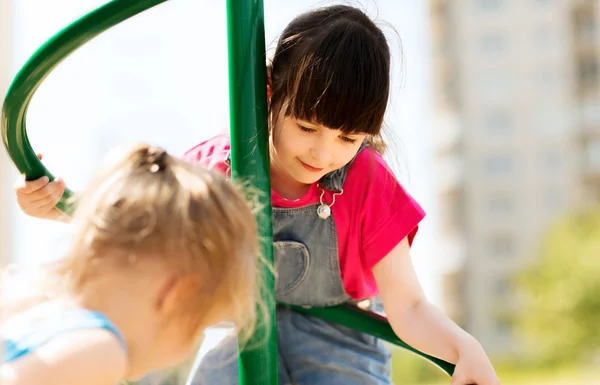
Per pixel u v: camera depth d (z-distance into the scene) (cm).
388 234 134
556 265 1675
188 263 87
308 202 133
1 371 80
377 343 146
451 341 125
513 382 1468
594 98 2303
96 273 88
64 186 121
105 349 82
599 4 2284
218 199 91
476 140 2370
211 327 105
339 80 116
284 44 123
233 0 107
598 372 1554
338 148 119
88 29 102
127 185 90
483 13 2391
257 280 105
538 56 2356
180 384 133
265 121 108
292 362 142
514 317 1939
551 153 2331
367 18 125
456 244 2355
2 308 90
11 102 108
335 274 137
